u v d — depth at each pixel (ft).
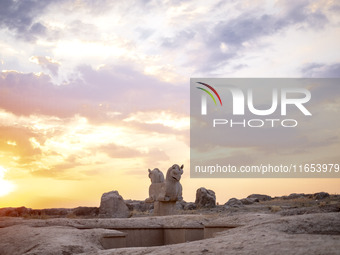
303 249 24.43
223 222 48.96
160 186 77.46
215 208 104.42
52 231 49.03
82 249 43.04
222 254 25.99
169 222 59.16
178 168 76.13
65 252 41.70
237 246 27.30
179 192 76.59
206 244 29.53
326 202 103.40
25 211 110.42
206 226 47.21
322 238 26.78
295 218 33.17
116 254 32.78
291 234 29.30
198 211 99.91
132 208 114.21
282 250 24.85
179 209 110.83
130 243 56.75
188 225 56.65
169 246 32.42
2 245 47.19
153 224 58.80
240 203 115.65
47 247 42.57
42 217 86.17
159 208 76.28
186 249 29.12
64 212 113.80
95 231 49.14
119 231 51.70
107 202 97.50
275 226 31.91
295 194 137.28
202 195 110.22
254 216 48.06
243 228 34.45
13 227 54.03
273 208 82.69
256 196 138.21
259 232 30.68
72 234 47.88
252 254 25.00
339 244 24.54
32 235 48.16
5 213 107.45
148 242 57.82
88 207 103.55
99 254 33.53
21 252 44.21
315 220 31.86
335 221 31.14
